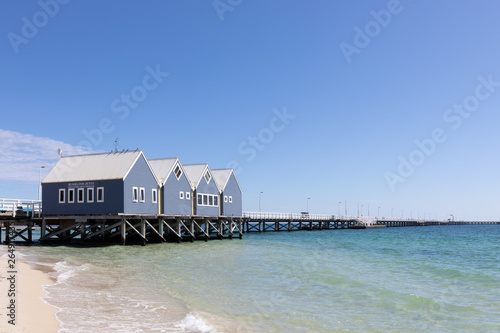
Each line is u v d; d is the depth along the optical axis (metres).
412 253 40.06
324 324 12.65
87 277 20.06
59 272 21.23
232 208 56.09
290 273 22.50
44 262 25.20
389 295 16.97
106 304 14.20
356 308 14.81
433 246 51.50
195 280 19.92
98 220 38.28
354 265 27.78
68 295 15.28
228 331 11.52
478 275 23.58
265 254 33.16
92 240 40.38
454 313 14.31
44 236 39.50
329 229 120.94
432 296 17.42
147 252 33.34
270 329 11.91
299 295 16.86
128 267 24.09
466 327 12.70
